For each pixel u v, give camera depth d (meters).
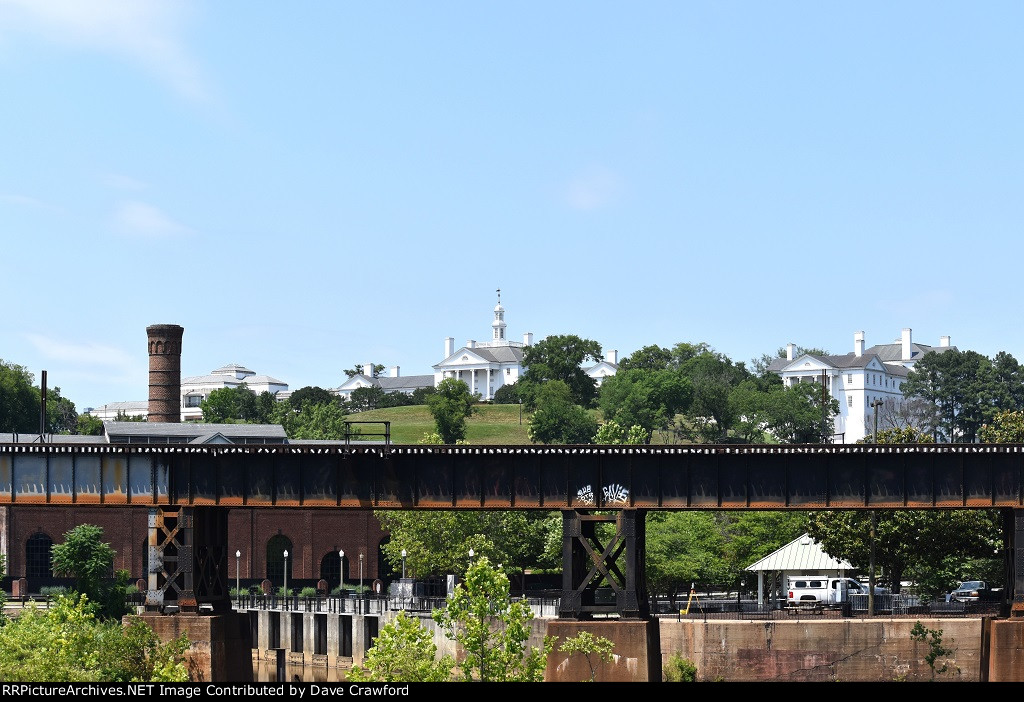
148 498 81.69
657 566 108.56
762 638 90.62
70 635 62.62
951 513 98.94
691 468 79.44
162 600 81.50
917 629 90.38
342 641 113.12
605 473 79.75
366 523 143.25
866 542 101.06
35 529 136.12
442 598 110.94
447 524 124.94
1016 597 78.25
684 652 92.06
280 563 142.12
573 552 79.94
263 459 81.56
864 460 78.88
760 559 110.69
